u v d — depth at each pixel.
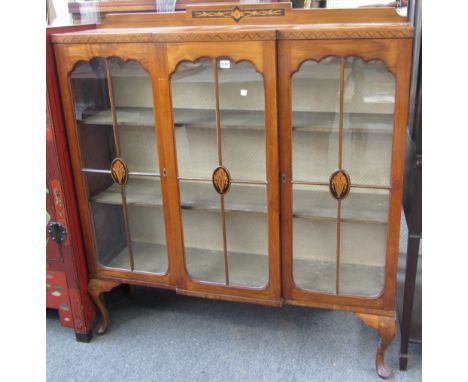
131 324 2.18
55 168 1.82
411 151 1.79
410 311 1.77
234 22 1.71
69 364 1.93
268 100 1.58
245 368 1.88
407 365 1.87
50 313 2.28
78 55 1.71
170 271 1.93
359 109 1.57
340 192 1.67
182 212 1.86
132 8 2.16
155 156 1.86
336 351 1.96
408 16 2.01
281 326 2.13
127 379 1.85
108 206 1.96
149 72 1.66
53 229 1.91
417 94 1.68
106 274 2.01
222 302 2.33
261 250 1.90
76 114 1.82
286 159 1.66
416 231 1.67
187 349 2.00
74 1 2.16
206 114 1.70
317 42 1.49
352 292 1.77
